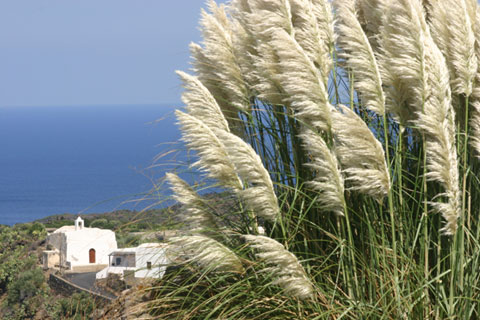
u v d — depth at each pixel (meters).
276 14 4.30
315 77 3.89
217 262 3.78
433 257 4.03
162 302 4.11
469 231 3.92
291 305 3.78
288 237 4.05
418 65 3.75
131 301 4.13
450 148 3.63
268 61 4.31
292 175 4.27
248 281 3.89
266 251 3.67
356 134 3.63
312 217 4.20
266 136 4.54
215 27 4.75
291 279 3.52
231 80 4.67
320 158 3.80
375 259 3.80
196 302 4.02
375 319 3.55
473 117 4.21
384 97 3.94
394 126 4.49
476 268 3.79
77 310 4.24
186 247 3.89
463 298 3.58
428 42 3.80
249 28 4.64
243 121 4.63
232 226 4.34
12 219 138.25
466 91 4.07
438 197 4.03
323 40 4.52
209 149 4.06
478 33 4.21
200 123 4.09
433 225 3.95
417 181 4.14
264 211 3.90
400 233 3.85
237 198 4.32
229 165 4.11
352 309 3.61
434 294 3.73
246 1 4.86
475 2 4.40
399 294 3.52
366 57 3.89
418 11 4.11
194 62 4.89
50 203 159.62
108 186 166.38
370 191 3.71
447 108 3.68
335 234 4.04
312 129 4.00
